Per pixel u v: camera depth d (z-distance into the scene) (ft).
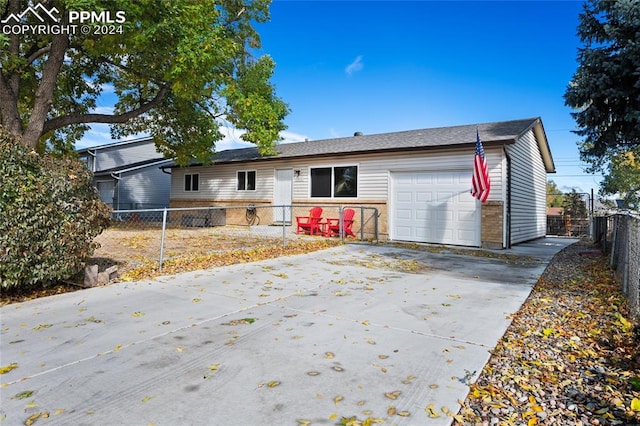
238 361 9.93
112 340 11.41
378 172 41.50
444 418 7.41
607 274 23.09
